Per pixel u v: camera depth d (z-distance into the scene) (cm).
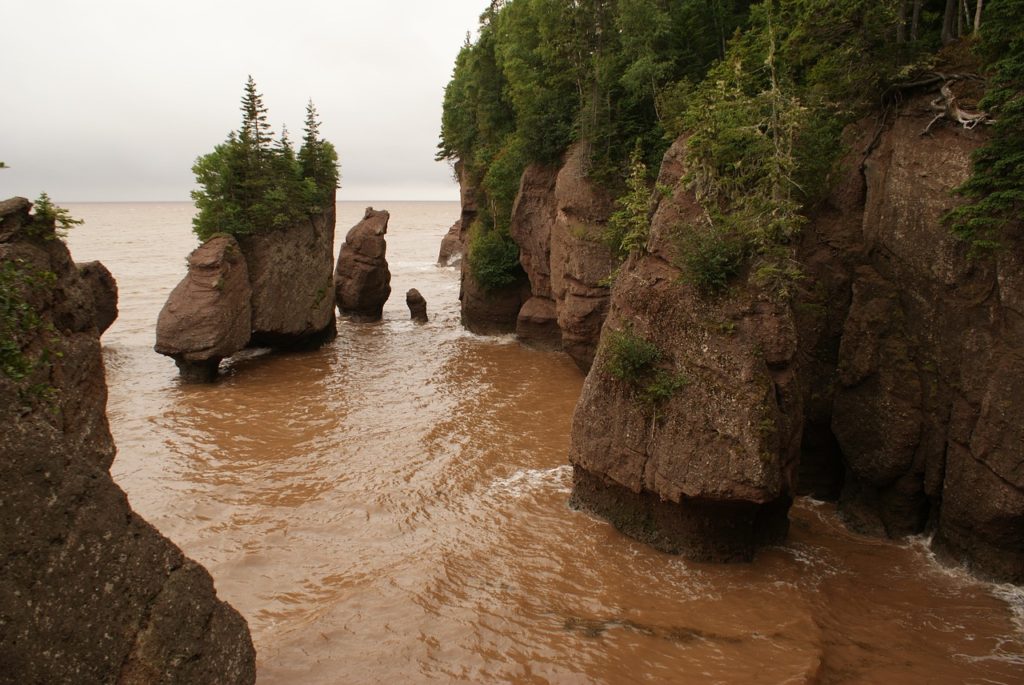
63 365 915
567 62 3050
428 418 2400
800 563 1418
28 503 616
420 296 4312
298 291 3444
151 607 686
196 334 2844
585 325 2750
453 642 1146
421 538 1544
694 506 1385
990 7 1292
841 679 1065
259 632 1188
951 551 1410
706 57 2858
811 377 1677
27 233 952
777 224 1378
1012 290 1312
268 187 3334
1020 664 1098
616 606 1262
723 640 1143
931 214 1498
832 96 1758
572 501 1692
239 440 2197
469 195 4659
